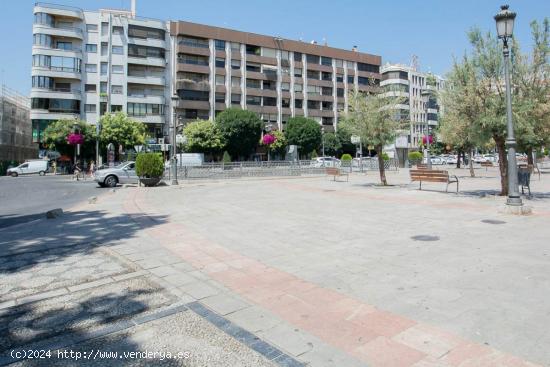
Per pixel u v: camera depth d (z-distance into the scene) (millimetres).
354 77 81000
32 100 52969
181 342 3135
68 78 55312
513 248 5918
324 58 77625
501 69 11641
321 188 17875
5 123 59906
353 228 7836
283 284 4512
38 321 3549
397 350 2930
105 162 52031
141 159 20750
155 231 7758
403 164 42375
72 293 4273
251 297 4109
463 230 7414
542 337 3070
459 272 4773
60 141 47062
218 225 8367
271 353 2928
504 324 3312
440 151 71125
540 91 11516
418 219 8750
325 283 4520
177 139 22188
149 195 15547
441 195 13898
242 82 68375
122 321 3539
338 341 3094
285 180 25109
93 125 52031
